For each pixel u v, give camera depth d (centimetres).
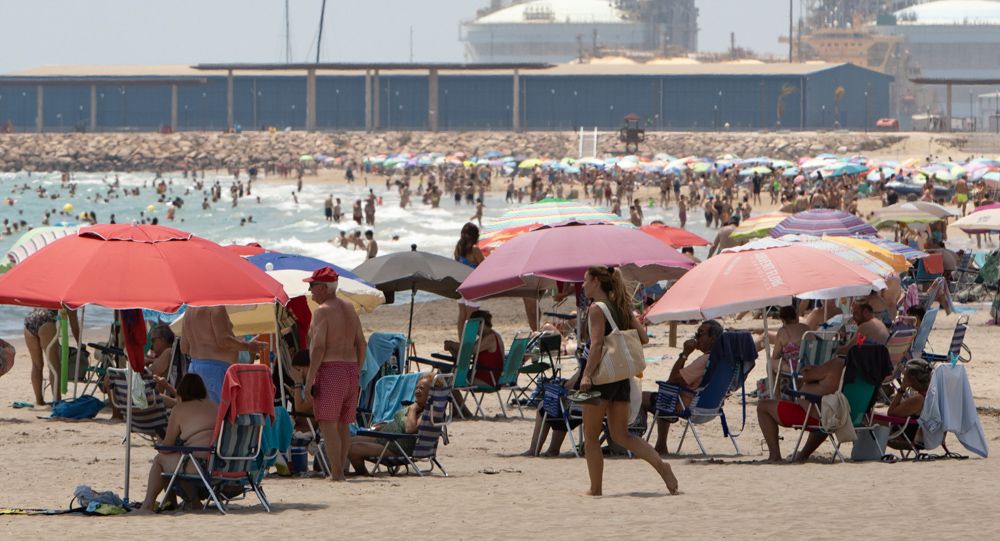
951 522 2508
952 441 4262
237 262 3028
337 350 3453
